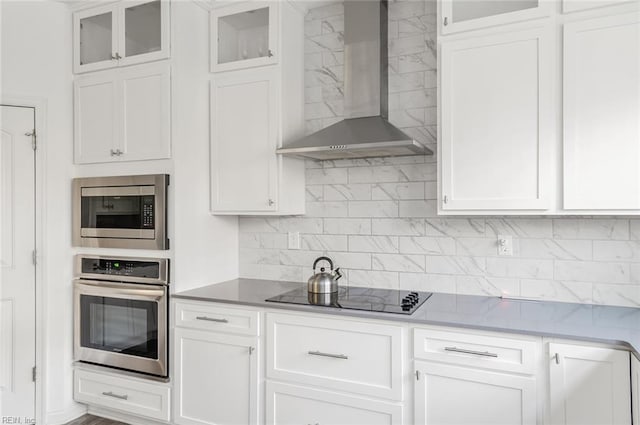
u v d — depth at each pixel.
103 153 2.75
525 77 2.02
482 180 2.11
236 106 2.71
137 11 2.70
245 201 2.69
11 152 2.65
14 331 2.65
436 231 2.55
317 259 2.61
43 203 2.72
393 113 2.64
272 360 2.28
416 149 2.30
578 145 1.93
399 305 2.21
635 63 1.84
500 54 2.07
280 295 2.48
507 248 2.38
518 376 1.80
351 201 2.77
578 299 2.24
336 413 2.14
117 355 2.67
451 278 2.51
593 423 1.68
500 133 2.07
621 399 1.64
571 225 2.26
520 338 1.79
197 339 2.47
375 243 2.71
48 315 2.74
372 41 2.53
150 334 2.58
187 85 2.63
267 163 2.63
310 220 2.89
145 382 2.61
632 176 1.85
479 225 2.45
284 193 2.64
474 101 2.12
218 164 2.76
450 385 1.91
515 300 2.34
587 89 1.91
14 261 2.66
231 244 3.01
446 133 2.17
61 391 2.78
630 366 1.62
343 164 2.79
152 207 2.57
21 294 2.67
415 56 2.59
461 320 1.93
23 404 2.67
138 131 2.64
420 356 1.96
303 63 2.88
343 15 2.79
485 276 2.44
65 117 2.83
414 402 1.98
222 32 2.81
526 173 2.03
